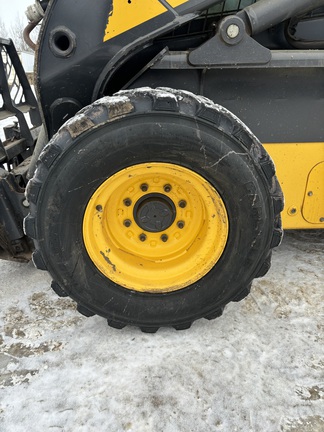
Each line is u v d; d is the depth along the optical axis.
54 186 1.47
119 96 1.45
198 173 1.52
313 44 1.92
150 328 1.75
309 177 1.98
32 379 1.55
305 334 1.78
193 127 1.43
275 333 1.78
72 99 1.71
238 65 1.64
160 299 1.70
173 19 1.57
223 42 1.60
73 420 1.37
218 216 1.61
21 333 1.82
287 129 1.89
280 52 1.68
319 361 1.61
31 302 2.06
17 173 2.29
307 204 2.02
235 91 1.81
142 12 1.55
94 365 1.61
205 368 1.58
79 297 1.67
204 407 1.41
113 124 1.42
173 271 1.71
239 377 1.53
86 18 1.56
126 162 1.48
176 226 1.76
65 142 1.43
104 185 1.53
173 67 1.65
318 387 1.49
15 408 1.42
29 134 2.95
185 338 1.75
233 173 1.49
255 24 1.63
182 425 1.34
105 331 1.82
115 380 1.53
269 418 1.36
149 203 1.67
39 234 1.54
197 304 1.71
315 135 1.90
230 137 1.46
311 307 1.97
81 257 1.62
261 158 1.50
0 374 1.58
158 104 1.40
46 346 1.73
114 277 1.68
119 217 1.73
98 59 1.62
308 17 1.96
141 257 1.77
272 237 1.62
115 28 1.57
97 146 1.43
